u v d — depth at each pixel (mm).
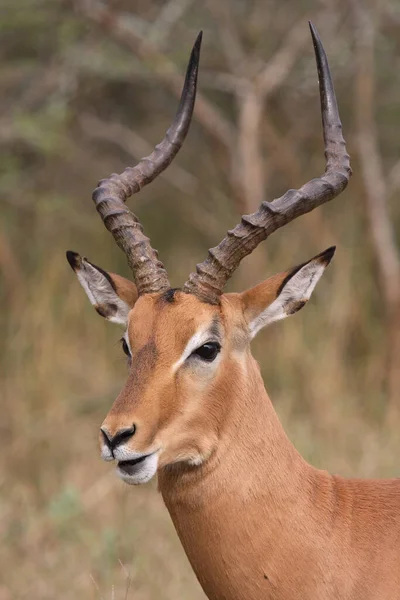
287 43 27969
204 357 11062
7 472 21109
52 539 18656
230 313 11477
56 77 27375
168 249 30391
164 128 31719
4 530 18891
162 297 11320
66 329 24844
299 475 11359
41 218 27672
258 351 24328
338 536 11148
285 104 30859
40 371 23438
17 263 27172
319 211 26500
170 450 10875
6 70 28125
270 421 11445
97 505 19828
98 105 31391
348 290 25000
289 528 11047
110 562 16906
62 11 26047
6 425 22688
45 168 29438
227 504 11047
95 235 28203
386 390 24453
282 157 29594
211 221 29562
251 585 11008
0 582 17422
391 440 21156
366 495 11594
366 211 26031
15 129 26031
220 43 28828
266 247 26672
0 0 25422
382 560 11062
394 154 31422
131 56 27422
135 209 31781
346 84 30453
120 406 10633
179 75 26750
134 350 11070
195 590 16766
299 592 10969
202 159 31578
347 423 22016
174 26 28531
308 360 23375
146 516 19156
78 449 21750
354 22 27438
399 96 30703
